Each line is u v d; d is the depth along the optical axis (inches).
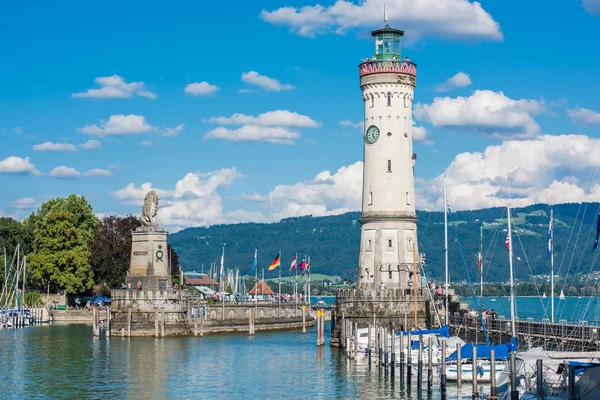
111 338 6146.7
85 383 4033.0
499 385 3174.2
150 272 6240.2
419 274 5590.6
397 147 5615.2
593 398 2484.0
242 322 6929.1
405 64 5639.8
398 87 5625.0
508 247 4392.2
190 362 4768.7
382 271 5536.4
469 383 3759.8
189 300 6520.7
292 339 6205.7
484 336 4458.7
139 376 4247.0
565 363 2815.0
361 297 5324.8
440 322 5054.1
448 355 3850.9
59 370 4456.2
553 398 2736.2
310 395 3656.5
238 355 5093.5
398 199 5585.6
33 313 7864.2
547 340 3801.7
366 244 5620.1
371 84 5644.7
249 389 3843.5
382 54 5738.2
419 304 5300.2
